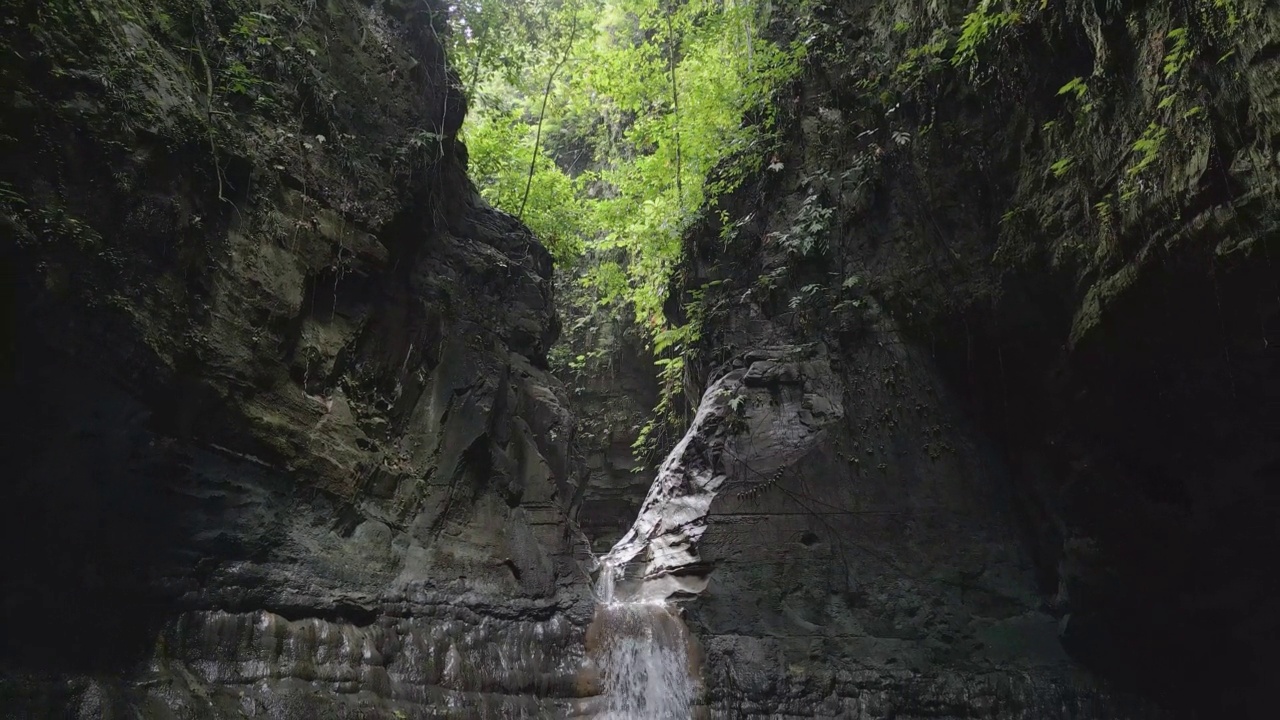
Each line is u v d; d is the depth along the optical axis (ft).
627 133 61.87
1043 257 35.63
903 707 37.37
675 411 64.44
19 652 20.01
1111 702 36.06
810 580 40.98
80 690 20.42
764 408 45.44
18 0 19.86
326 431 29.99
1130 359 30.42
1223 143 24.02
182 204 24.09
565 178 55.57
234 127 27.53
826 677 38.40
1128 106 28.89
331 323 31.71
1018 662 37.70
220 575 24.95
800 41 51.55
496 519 37.35
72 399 20.95
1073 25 32.17
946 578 39.96
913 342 43.88
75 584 21.57
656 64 59.77
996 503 41.04
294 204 30.01
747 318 49.52
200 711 22.35
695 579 41.88
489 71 50.21
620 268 71.10
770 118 51.93
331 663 26.89
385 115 36.76
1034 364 38.09
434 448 35.73
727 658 39.11
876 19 49.52
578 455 46.50
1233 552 31.48
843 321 45.37
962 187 42.47
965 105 41.83
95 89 21.54
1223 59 23.62
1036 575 39.73
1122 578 34.65
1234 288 25.13
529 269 46.70
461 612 33.04
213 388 24.89
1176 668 35.19
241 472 26.13
